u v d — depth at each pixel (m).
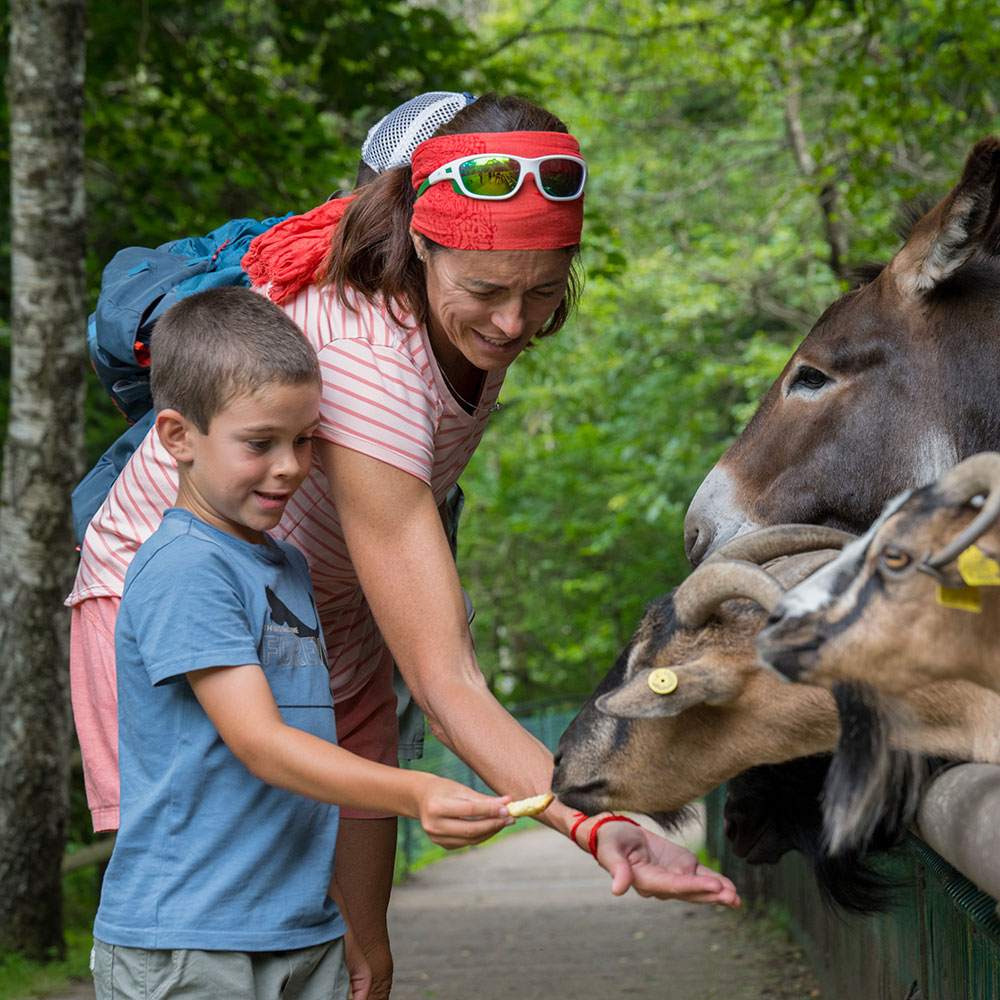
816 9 11.43
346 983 2.27
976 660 1.40
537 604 25.41
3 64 9.84
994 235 2.61
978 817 1.48
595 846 1.84
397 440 2.33
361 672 2.96
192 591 2.12
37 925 7.17
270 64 11.40
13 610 7.14
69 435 7.24
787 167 17.98
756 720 1.75
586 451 21.98
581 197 2.31
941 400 2.57
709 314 16.62
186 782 2.12
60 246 7.22
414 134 2.81
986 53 10.88
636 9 14.86
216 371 2.14
